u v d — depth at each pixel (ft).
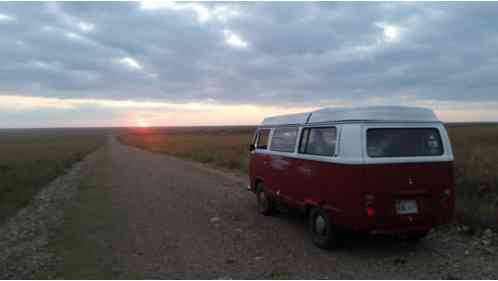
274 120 26.03
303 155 20.42
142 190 38.91
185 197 34.50
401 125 17.13
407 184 16.47
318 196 18.80
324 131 18.89
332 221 17.92
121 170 59.47
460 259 16.70
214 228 23.43
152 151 117.70
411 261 16.72
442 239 19.79
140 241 20.80
